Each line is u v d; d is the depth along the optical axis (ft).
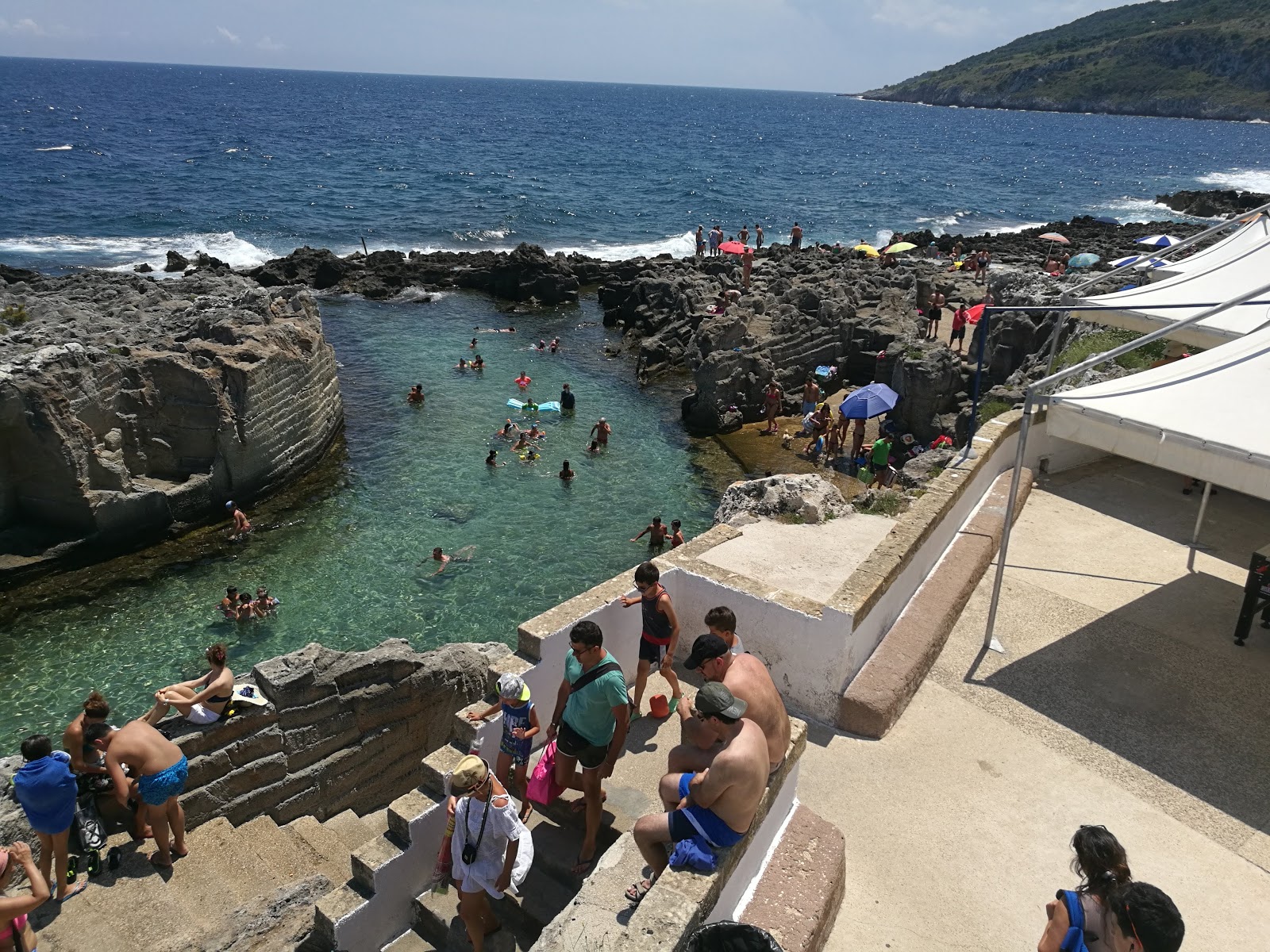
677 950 16.62
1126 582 41.45
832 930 23.29
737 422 110.01
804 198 360.89
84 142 410.52
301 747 35.47
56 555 72.13
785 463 99.60
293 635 65.87
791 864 22.47
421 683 39.24
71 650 63.52
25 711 57.36
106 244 211.82
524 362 136.26
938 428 97.25
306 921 25.81
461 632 67.00
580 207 306.55
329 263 175.52
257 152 406.00
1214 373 32.71
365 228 252.21
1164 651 36.19
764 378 111.34
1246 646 36.60
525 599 71.77
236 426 81.71
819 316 122.83
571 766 23.45
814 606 31.01
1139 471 54.39
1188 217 322.14
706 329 110.73
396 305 168.04
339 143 473.67
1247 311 50.26
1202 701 33.19
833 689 31.04
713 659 21.15
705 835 18.62
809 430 106.73
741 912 20.92
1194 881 25.32
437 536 81.61
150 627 66.44
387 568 75.66
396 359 134.51
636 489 92.89
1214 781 29.27
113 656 62.95
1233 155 634.43
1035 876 25.55
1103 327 78.84
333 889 27.86
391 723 38.63
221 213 255.50
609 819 24.62
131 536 76.33
